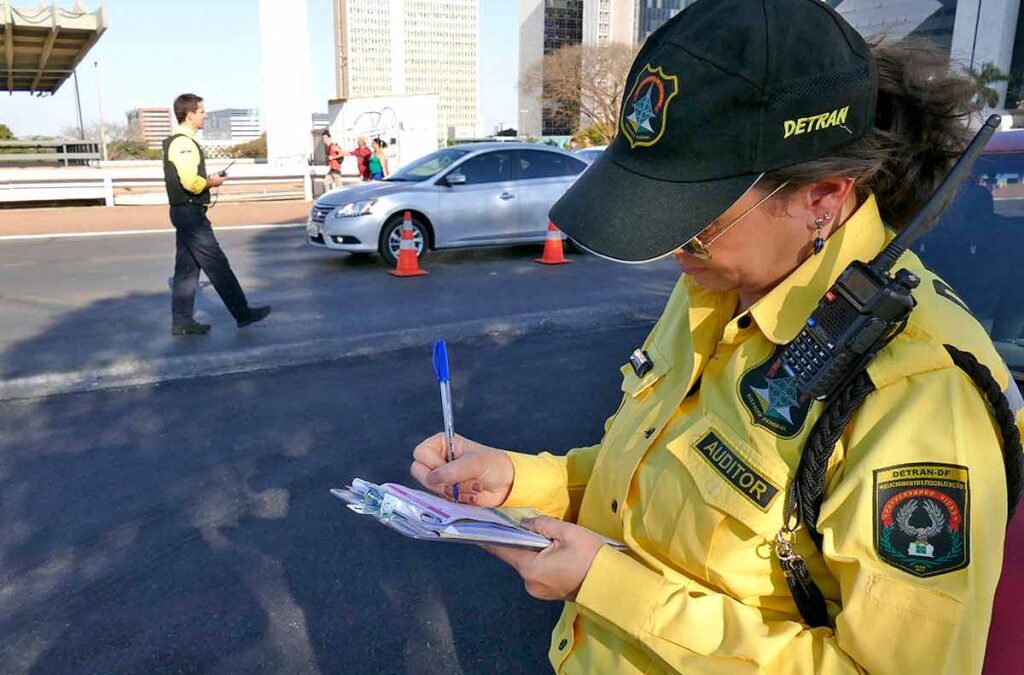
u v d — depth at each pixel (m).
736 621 0.95
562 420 4.65
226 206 16.53
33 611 2.84
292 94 22.33
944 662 0.83
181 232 6.09
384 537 3.32
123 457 4.08
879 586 0.85
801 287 0.99
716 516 0.99
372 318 6.91
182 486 3.78
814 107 0.90
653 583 1.00
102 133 39.06
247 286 8.27
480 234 9.80
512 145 10.16
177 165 5.90
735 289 1.07
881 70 1.02
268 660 2.61
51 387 5.09
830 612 0.96
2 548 3.24
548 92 50.28
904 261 1.00
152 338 6.22
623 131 1.02
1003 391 0.92
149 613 2.84
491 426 4.55
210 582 3.01
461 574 3.07
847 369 0.90
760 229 0.98
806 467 0.91
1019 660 1.22
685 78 0.93
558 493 1.42
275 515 3.51
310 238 9.74
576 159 10.39
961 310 0.97
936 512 0.84
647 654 1.06
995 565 0.85
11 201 15.60
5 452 4.13
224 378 5.29
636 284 8.45
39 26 16.70
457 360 5.73
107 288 8.10
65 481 3.81
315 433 4.41
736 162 0.92
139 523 3.44
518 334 6.43
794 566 0.95
